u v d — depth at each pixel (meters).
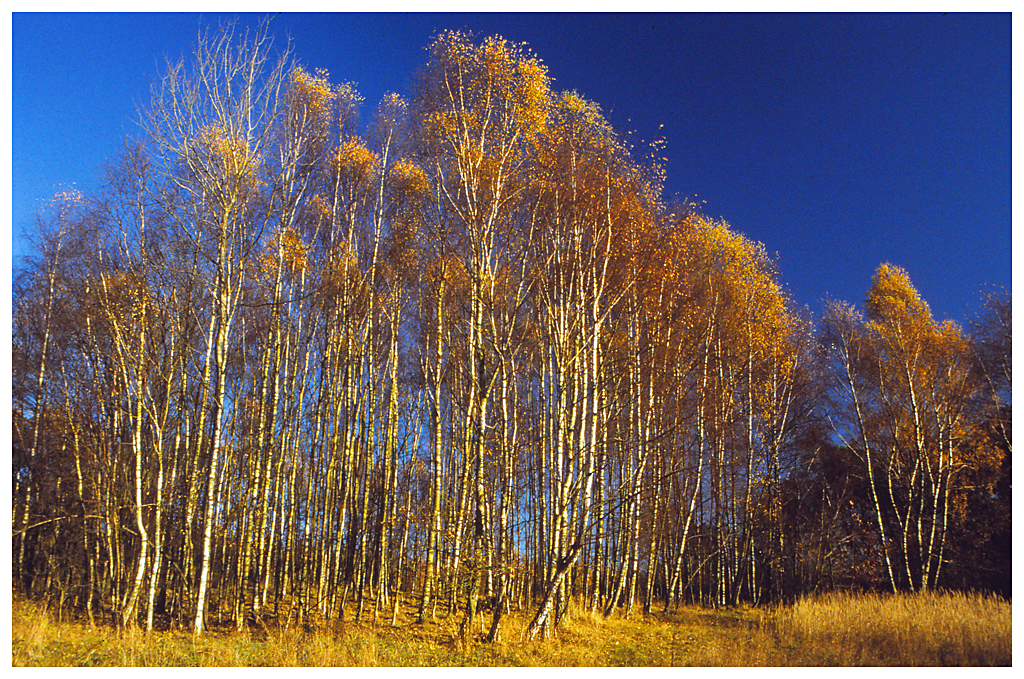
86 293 14.20
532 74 14.89
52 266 15.72
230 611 15.65
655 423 17.41
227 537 17.22
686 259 17.42
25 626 12.80
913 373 22.06
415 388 19.95
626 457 16.91
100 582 15.09
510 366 15.05
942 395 21.36
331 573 15.34
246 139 14.80
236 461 17.05
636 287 15.30
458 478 17.34
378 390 19.36
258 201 15.25
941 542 20.25
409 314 18.48
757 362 21.73
